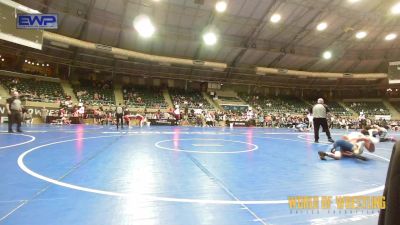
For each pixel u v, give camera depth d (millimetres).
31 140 8766
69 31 23984
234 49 30609
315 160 5973
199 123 28188
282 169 4844
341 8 24922
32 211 2562
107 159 5477
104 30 25047
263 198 3109
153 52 29656
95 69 30531
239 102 38000
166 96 34531
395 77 31469
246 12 25156
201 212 2641
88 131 13852
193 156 6141
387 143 11070
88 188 3373
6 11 17641
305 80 41250
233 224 2367
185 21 25812
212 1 23094
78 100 27094
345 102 45719
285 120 30312
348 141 6320
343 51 33844
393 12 25578
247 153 6914
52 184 3506
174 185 3602
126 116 23750
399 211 1007
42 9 20719
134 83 35500
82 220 2377
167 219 2455
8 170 4297
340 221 2500
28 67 27906
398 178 1032
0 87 22203
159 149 7250
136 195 3137
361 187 3645
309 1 23672
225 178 4047
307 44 32094
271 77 38781
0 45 23125
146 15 24109
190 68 34188
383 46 33562
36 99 22719
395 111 41062
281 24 27359
